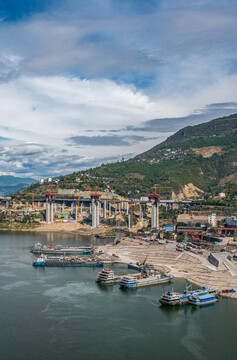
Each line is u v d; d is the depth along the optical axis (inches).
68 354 6835.6
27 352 6884.8
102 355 6806.1
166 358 6722.4
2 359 6638.8
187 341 7372.1
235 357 6771.7
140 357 6747.1
